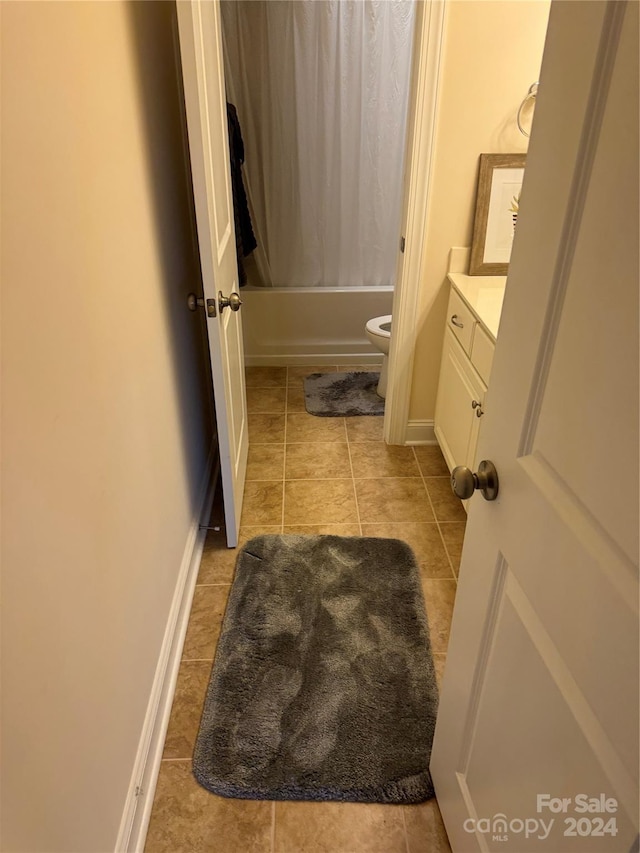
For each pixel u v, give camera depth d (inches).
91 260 41.8
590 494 26.1
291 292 138.4
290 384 134.7
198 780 56.4
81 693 39.2
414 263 95.3
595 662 26.2
